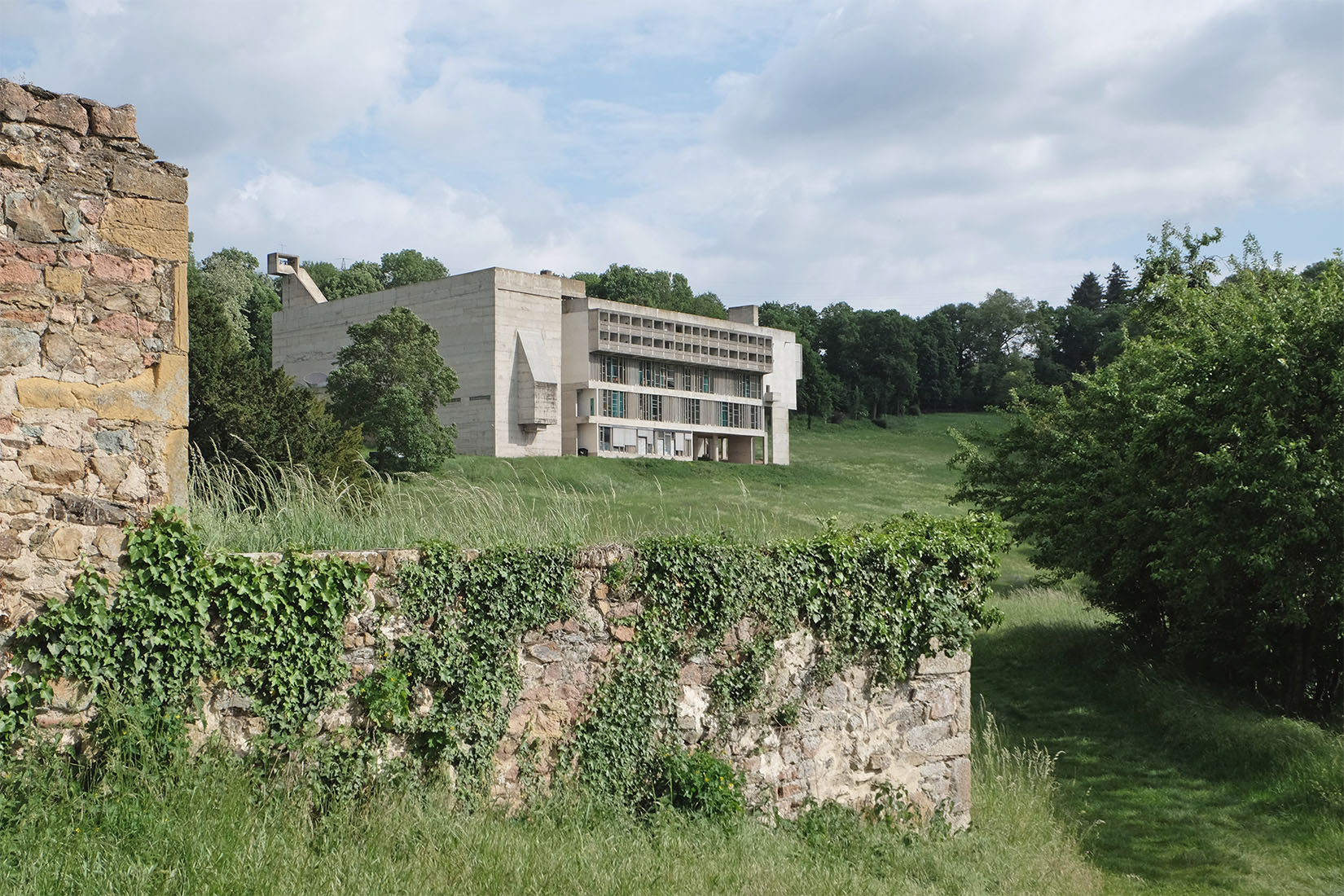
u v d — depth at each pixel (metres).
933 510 58.19
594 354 67.06
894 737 10.81
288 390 26.97
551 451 64.88
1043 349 129.38
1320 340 14.30
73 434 6.72
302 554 7.50
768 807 9.76
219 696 7.12
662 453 70.69
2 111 6.52
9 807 6.14
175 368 7.14
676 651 9.40
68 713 6.59
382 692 7.66
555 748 8.65
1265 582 14.50
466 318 63.34
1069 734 15.21
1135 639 19.44
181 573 6.94
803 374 113.06
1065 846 10.54
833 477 74.25
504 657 8.37
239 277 83.69
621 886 7.02
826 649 10.32
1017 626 21.94
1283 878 10.07
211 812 6.53
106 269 6.91
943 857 9.59
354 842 6.95
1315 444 14.59
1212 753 13.67
